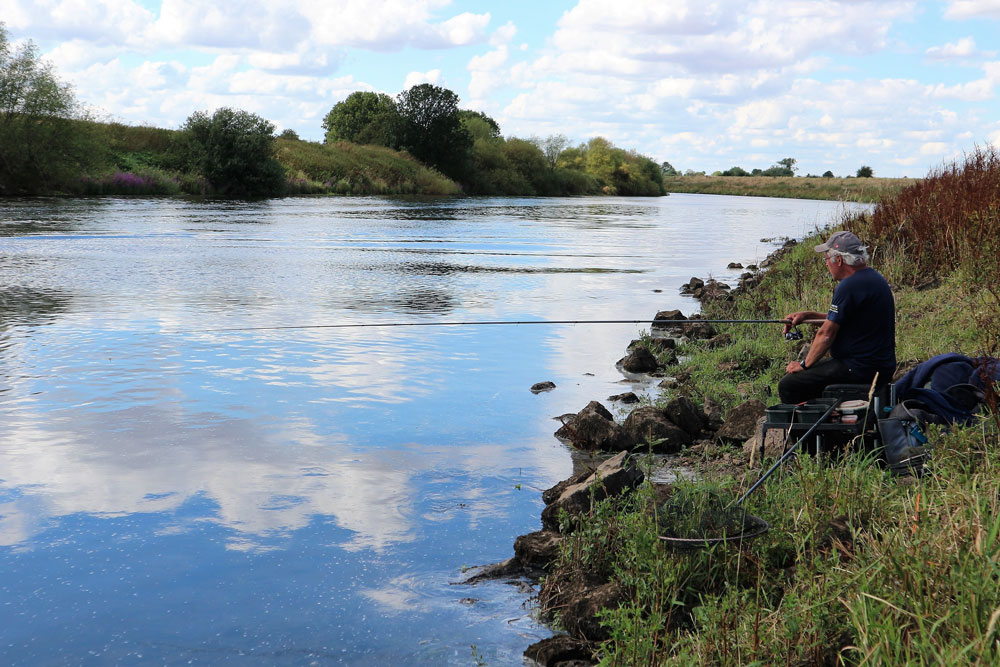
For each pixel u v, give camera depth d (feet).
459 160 276.62
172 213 113.50
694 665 9.73
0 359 28.02
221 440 20.20
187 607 12.29
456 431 21.40
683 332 35.68
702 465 18.76
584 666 10.97
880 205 48.14
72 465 18.28
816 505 13.17
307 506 16.25
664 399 24.58
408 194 231.50
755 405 20.80
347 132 398.21
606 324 38.11
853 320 17.65
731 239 97.19
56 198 139.13
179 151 179.93
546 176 312.91
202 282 48.37
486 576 13.57
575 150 379.35
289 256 64.49
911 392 16.56
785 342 29.27
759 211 188.03
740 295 43.50
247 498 16.58
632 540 12.82
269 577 13.30
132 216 104.68
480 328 35.96
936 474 13.32
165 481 17.40
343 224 104.42
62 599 12.46
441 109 273.75
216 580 13.15
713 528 12.45
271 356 29.37
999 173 39.06
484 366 28.86
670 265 66.08
